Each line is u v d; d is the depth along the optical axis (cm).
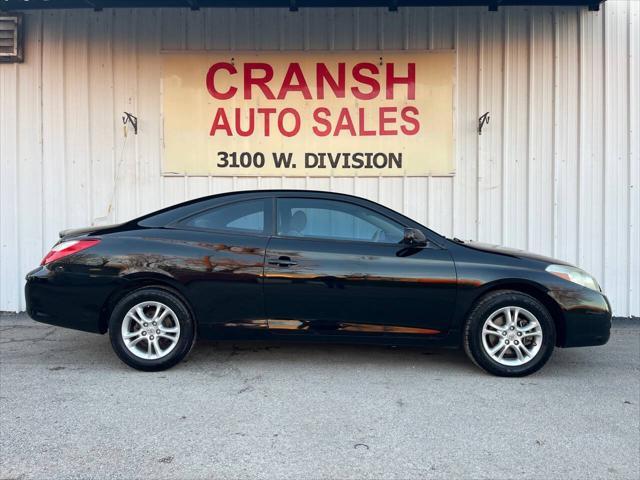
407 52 773
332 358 557
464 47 773
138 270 498
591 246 773
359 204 523
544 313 497
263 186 786
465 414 421
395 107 778
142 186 787
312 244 506
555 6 762
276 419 408
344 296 498
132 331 511
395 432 388
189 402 439
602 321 502
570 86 768
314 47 776
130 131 785
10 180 784
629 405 442
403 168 781
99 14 778
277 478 326
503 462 347
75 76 781
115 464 341
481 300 501
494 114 775
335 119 779
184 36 779
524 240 778
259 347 592
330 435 382
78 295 503
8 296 785
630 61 762
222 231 514
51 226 786
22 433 383
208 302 502
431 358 561
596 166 770
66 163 784
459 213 781
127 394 455
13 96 781
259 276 498
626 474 334
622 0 761
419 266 498
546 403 444
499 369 500
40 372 513
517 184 777
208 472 332
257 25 777
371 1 731
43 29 778
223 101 782
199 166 785
